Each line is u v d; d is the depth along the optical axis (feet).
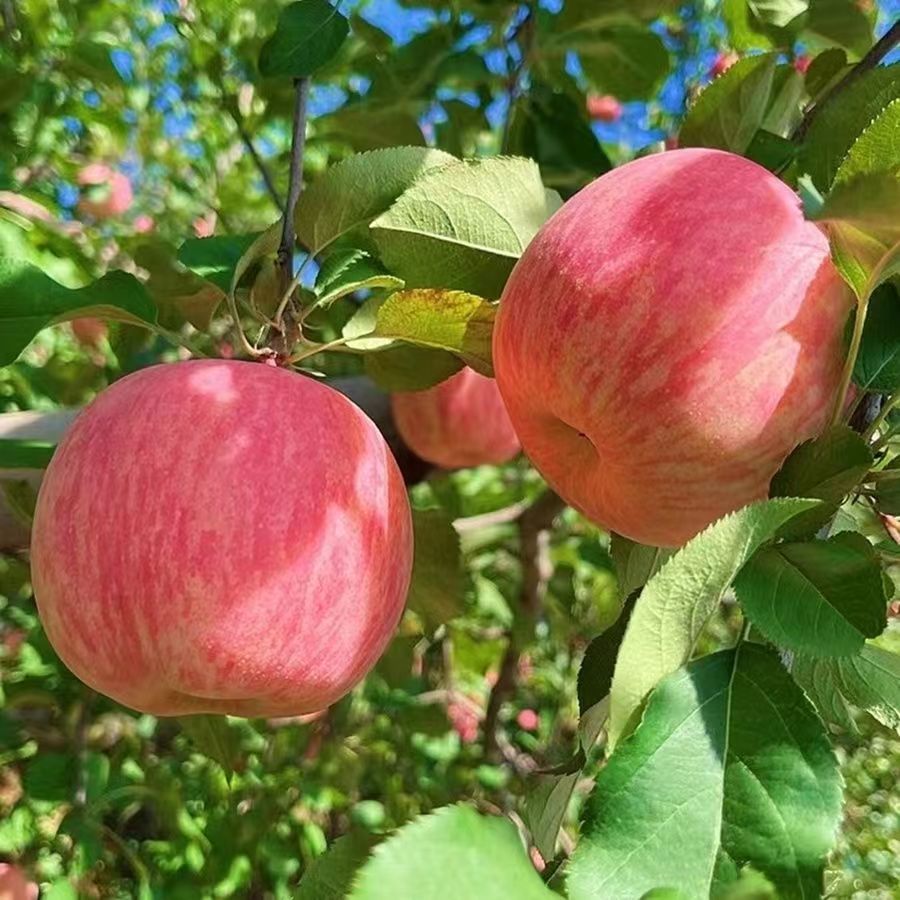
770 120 0.84
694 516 0.58
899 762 2.53
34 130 1.29
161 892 1.23
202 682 0.57
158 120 1.68
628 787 0.43
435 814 0.33
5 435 0.95
